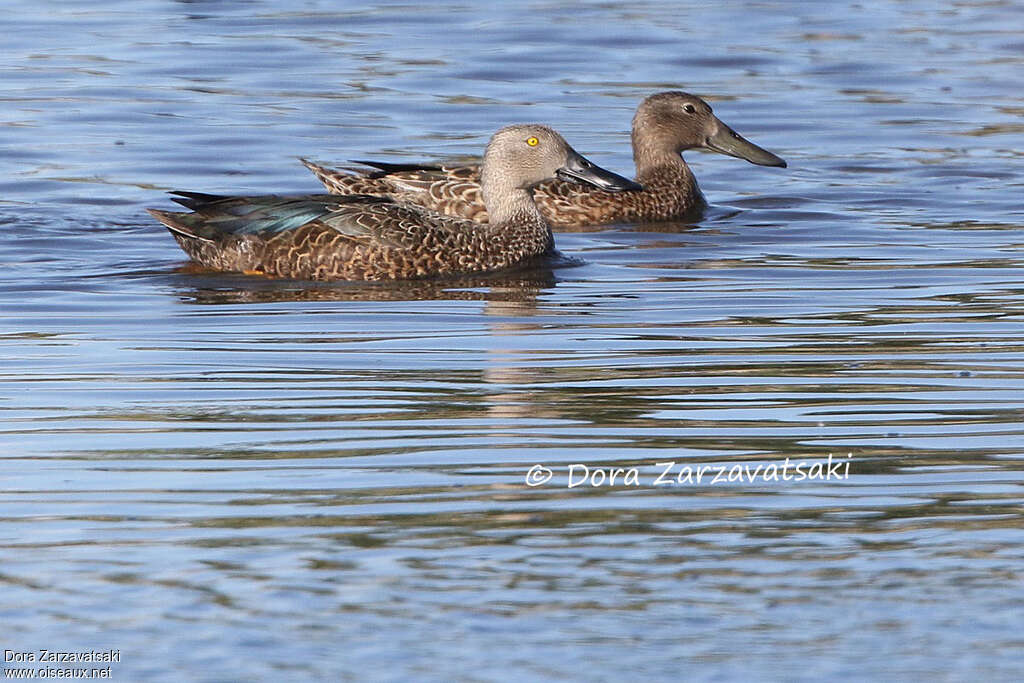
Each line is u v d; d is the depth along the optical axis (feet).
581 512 35.88
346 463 39.04
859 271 59.67
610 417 42.65
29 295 56.13
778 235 66.39
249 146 79.56
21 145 78.23
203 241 60.23
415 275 59.57
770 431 41.39
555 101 88.43
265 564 33.01
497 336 51.13
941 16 110.83
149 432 41.45
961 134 83.35
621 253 63.87
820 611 31.09
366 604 31.32
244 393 44.88
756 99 89.86
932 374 46.39
